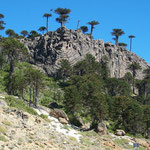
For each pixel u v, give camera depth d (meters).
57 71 98.25
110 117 57.75
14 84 51.84
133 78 113.44
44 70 101.38
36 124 27.69
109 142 34.38
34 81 51.00
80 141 29.53
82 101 55.97
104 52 119.50
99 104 48.00
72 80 73.19
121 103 56.81
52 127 31.36
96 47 116.00
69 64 95.56
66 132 31.81
